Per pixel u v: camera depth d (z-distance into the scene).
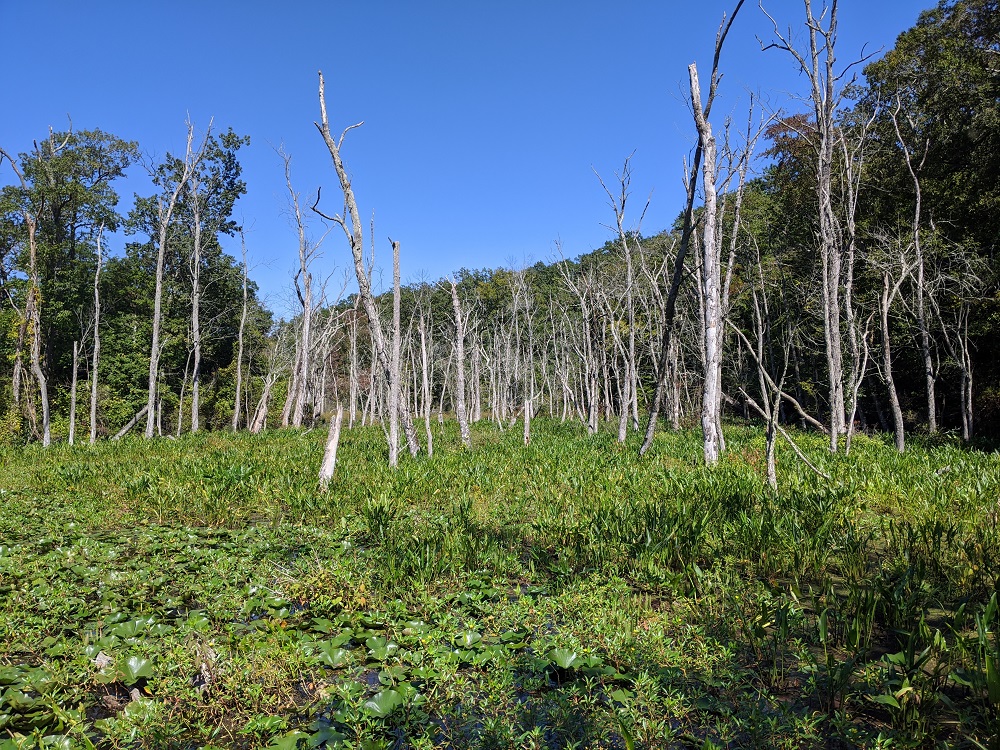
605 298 22.73
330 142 13.39
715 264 11.88
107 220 26.80
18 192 24.64
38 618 4.42
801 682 3.59
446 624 4.29
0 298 27.22
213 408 33.81
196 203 25.97
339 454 14.88
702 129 11.62
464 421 16.86
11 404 24.12
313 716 3.39
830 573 5.52
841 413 14.46
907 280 18.56
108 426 28.86
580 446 15.59
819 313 19.78
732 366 25.91
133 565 5.81
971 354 19.58
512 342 42.09
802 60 13.27
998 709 2.91
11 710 3.33
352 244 14.02
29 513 8.24
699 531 5.78
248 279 32.62
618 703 3.28
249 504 8.70
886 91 18.39
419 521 7.47
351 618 4.50
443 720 3.21
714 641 3.84
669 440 17.33
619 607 4.54
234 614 4.65
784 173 21.80
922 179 18.31
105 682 3.61
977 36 16.86
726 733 2.98
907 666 3.36
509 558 5.84
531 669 3.63
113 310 31.23
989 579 4.88
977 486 7.58
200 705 3.36
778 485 8.38
